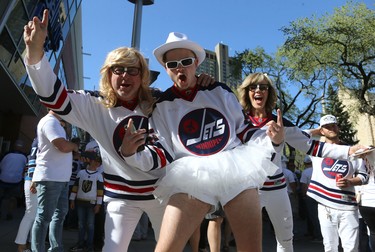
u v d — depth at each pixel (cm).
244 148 219
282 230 388
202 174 202
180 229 199
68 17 1834
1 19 963
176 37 236
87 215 589
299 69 2220
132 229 248
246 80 388
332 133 415
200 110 229
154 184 244
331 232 414
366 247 621
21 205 1241
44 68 209
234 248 672
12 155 854
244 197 209
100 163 595
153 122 237
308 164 817
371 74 2083
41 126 412
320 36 2056
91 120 247
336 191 412
